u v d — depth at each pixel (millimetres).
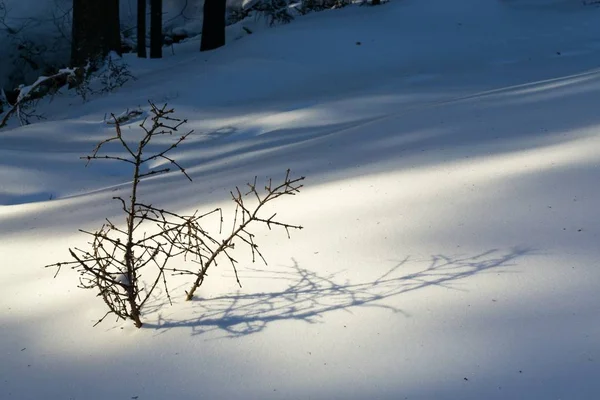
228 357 2111
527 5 14898
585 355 1799
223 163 5871
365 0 16719
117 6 13969
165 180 5402
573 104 4582
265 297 2449
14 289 2988
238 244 2975
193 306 2488
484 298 2166
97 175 6637
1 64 19500
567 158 3336
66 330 2494
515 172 3266
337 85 10383
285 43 12094
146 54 17500
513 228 2637
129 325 2443
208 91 10547
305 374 1954
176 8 21938
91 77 12570
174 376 2068
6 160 6707
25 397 2100
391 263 2533
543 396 1684
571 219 2617
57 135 8641
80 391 2080
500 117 4602
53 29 19781
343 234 2867
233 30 17891
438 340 1991
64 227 4016
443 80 9867
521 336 1938
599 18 13609
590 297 2062
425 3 14109
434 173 3510
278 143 6809
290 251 2797
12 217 4680
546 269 2275
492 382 1771
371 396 1804
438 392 1771
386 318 2152
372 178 3643
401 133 4758
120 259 3104
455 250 2543
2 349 2428
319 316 2242
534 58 11148
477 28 13320
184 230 3332
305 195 3570
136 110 9508
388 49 12062
